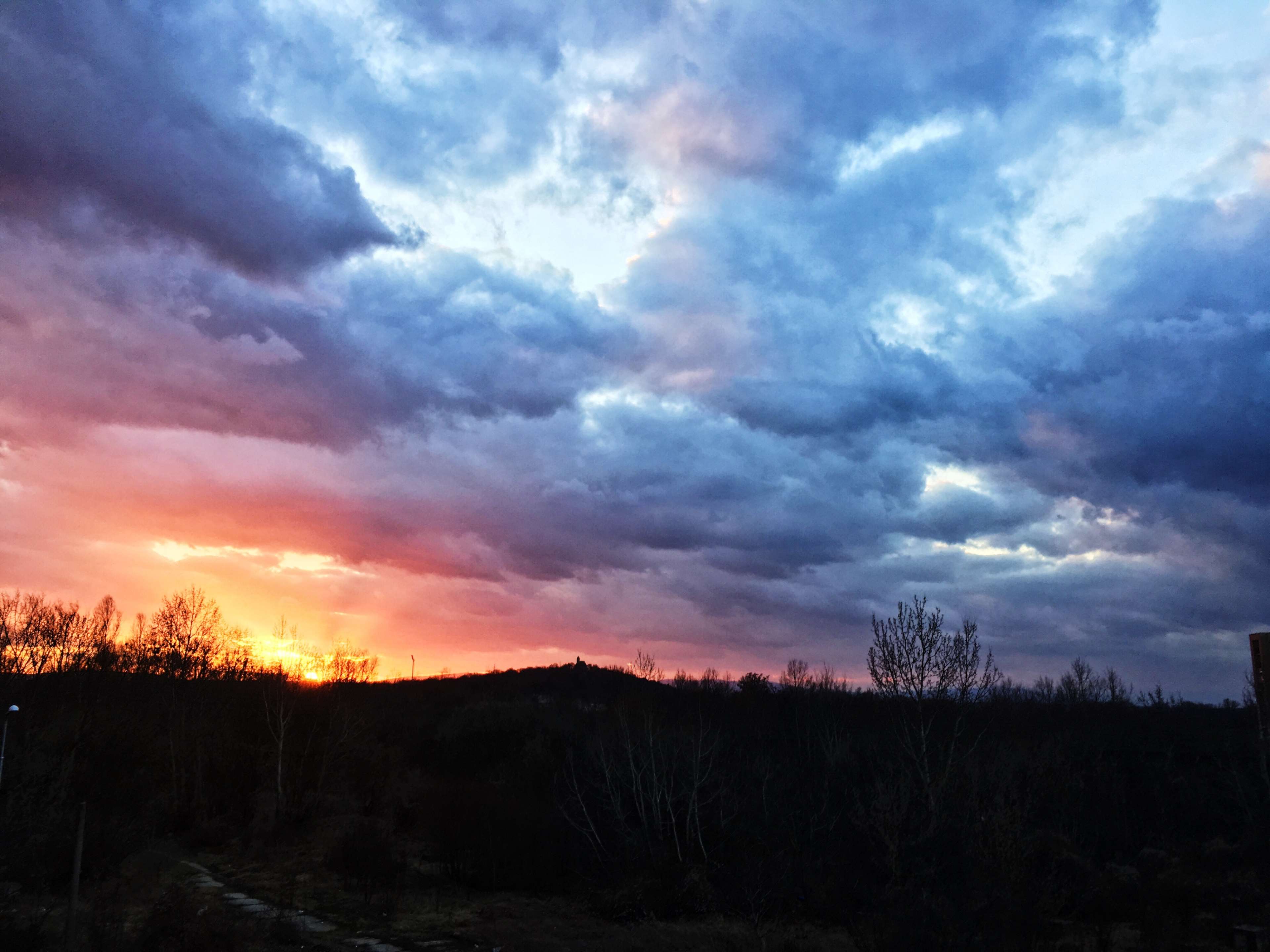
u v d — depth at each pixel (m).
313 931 23.89
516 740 51.41
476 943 23.11
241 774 43.75
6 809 25.14
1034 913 17.61
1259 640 43.81
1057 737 41.81
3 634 38.09
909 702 27.28
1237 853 31.66
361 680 50.47
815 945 21.61
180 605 50.22
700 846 29.17
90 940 19.00
